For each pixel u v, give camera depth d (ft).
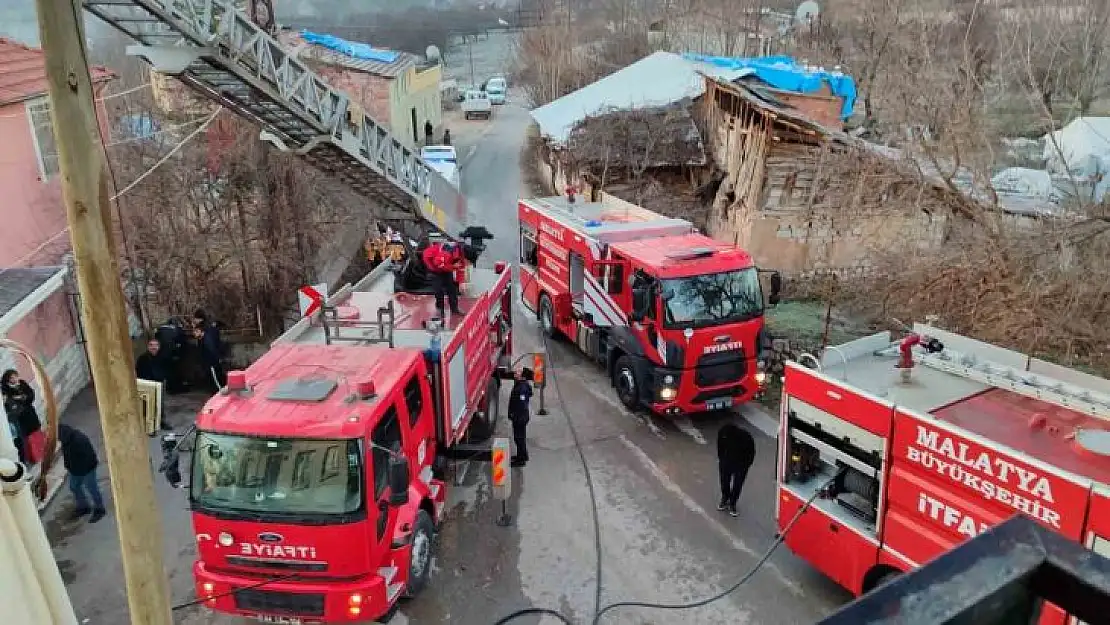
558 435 38.63
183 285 48.98
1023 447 20.54
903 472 22.24
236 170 48.85
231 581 22.49
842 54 85.10
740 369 37.65
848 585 24.48
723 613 25.80
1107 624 3.56
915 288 42.06
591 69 138.41
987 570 3.77
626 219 49.57
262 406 23.24
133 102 56.49
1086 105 53.06
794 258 54.95
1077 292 35.55
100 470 34.94
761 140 54.80
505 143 132.67
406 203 49.21
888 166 43.32
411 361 26.68
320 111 39.34
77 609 26.30
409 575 25.49
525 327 53.98
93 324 13.57
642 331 38.04
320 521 21.72
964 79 44.27
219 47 34.30
